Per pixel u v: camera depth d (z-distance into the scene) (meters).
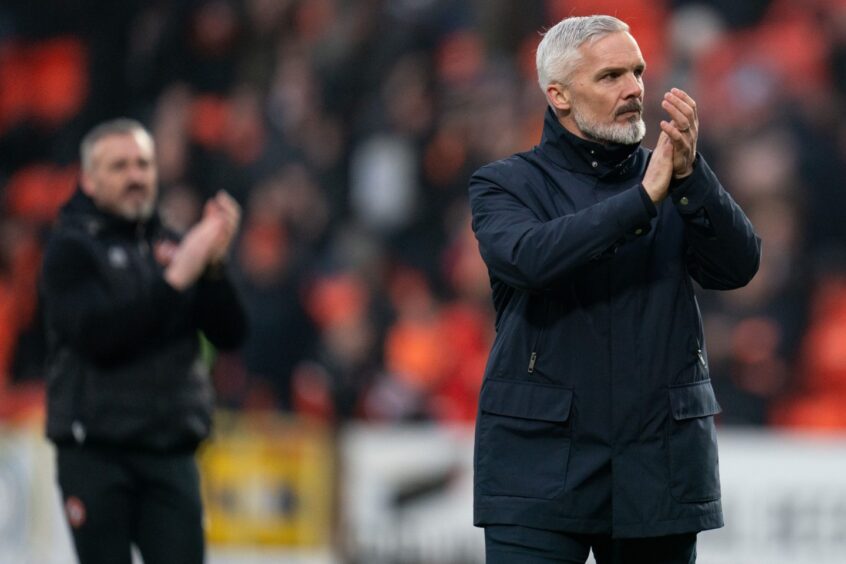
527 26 37.09
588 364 10.80
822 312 29.86
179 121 38.00
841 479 23.75
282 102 38.03
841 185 31.92
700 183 10.46
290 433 26.22
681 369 10.84
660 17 35.91
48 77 41.12
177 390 15.36
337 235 35.81
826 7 34.97
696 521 10.78
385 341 32.38
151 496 15.41
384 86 37.50
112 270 15.39
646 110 33.16
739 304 29.83
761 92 33.28
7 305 36.25
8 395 34.53
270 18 38.69
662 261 10.94
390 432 25.77
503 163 11.52
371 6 38.25
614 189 11.20
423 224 35.25
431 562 25.20
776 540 23.98
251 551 26.00
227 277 15.95
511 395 11.02
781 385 29.11
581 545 11.05
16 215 39.31
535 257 10.49
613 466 10.73
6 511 26.81
